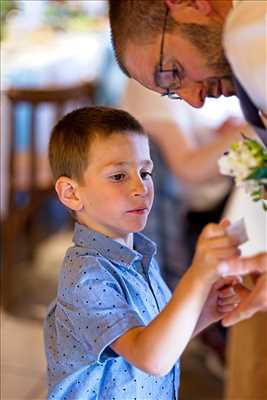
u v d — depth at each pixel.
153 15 1.36
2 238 4.14
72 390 1.60
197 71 1.38
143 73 1.44
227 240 1.25
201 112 3.04
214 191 3.24
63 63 4.81
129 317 1.49
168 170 3.02
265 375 2.59
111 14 1.44
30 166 4.02
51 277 4.37
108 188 1.64
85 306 1.53
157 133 2.91
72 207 1.69
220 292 1.59
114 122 1.67
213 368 3.47
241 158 1.34
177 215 3.17
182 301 1.30
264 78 1.22
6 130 3.99
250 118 1.34
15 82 4.31
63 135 1.70
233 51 1.24
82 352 1.56
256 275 1.47
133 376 1.59
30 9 5.66
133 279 1.64
